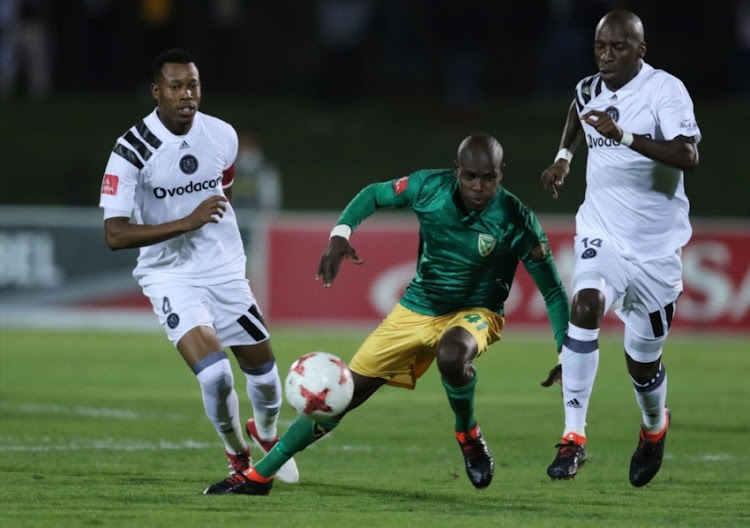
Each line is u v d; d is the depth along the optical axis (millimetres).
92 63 99375
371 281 57844
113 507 21391
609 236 23938
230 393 23672
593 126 22578
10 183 84875
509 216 22578
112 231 23422
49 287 59219
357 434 33188
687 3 98062
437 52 97875
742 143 91000
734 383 44938
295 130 93375
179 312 23938
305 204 83875
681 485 25750
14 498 22281
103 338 56125
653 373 24688
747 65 95438
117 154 24031
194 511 21094
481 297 22984
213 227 24750
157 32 93688
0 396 39812
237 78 102000
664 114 23359
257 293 58031
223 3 97375
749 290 58031
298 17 103750
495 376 46281
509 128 92625
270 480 23188
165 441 31203
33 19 94688
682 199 24172
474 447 23047
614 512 22125
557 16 93125
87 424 34125
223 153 24703
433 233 22594
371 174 87875
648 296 24156
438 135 92938
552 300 23422
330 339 54656
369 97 98750
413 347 23000
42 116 93188
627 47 23500
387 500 23078
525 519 21000
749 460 29422
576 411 22844
